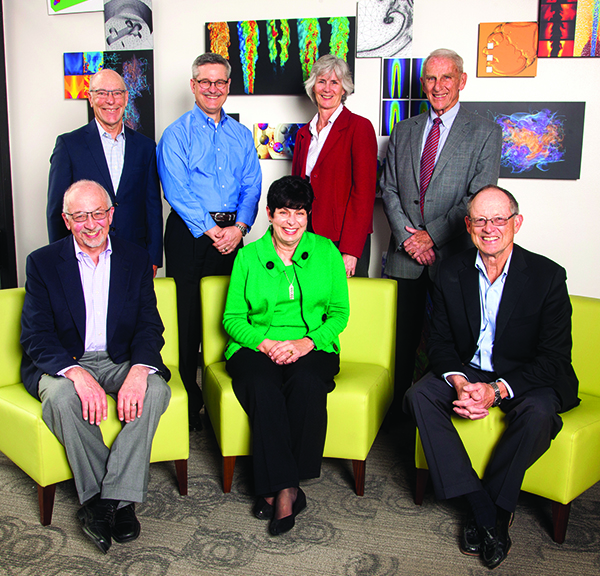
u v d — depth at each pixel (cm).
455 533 184
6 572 162
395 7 298
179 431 196
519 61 291
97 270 196
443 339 205
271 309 210
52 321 192
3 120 348
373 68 306
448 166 249
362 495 207
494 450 184
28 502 199
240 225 261
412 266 261
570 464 170
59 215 247
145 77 331
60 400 170
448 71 244
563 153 294
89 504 179
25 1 340
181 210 251
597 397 201
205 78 247
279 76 316
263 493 182
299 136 281
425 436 186
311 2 309
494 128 247
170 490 209
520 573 164
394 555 172
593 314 203
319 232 263
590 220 298
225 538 180
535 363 184
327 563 168
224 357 232
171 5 323
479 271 199
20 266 369
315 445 191
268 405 187
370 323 233
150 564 167
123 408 176
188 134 253
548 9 284
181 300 259
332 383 203
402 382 274
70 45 339
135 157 256
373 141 260
